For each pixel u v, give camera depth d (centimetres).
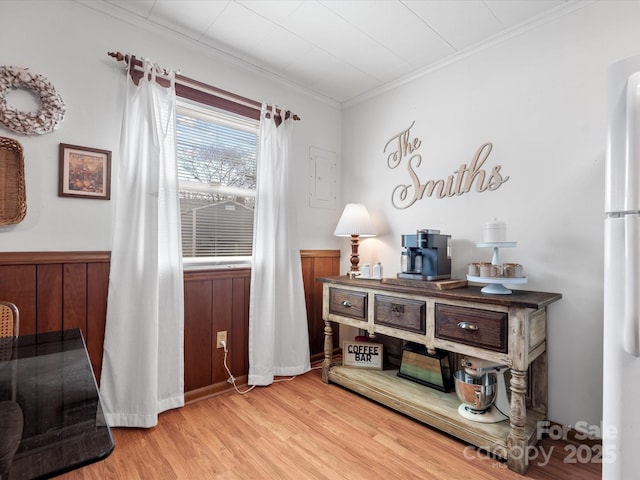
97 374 180
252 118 245
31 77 158
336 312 243
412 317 195
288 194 258
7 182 155
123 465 151
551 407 184
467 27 202
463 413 178
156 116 193
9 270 156
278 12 190
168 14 192
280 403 212
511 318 156
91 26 179
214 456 158
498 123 209
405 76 260
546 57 189
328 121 304
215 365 226
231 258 243
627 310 108
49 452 53
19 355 103
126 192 182
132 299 182
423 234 209
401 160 264
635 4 161
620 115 113
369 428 184
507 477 146
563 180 182
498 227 178
